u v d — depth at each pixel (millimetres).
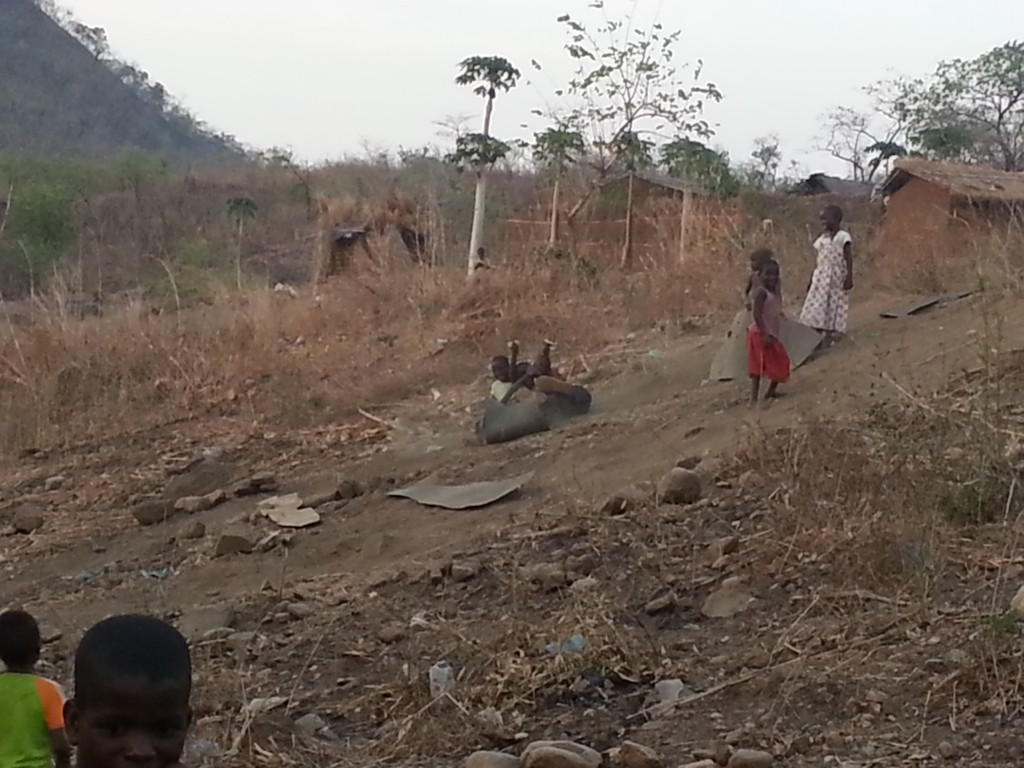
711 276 15508
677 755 4484
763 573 6246
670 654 5574
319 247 23266
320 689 5809
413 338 15695
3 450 13328
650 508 7680
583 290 16719
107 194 40844
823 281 11273
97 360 15219
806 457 7441
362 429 12383
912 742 4340
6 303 21984
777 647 5285
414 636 6316
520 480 9188
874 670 4926
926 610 5367
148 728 2252
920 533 6090
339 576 7777
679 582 6461
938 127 34531
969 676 4648
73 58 90062
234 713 5488
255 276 29938
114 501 11227
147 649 2264
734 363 11141
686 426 9758
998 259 12820
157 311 18703
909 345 10703
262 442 12438
